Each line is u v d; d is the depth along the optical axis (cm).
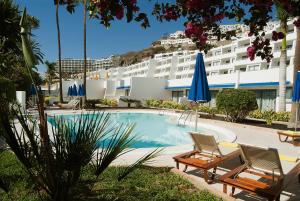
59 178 292
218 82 3002
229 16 332
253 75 2555
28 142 291
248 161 545
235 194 536
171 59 5225
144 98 3834
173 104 3014
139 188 530
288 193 543
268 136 1288
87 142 294
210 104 3253
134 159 760
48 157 292
